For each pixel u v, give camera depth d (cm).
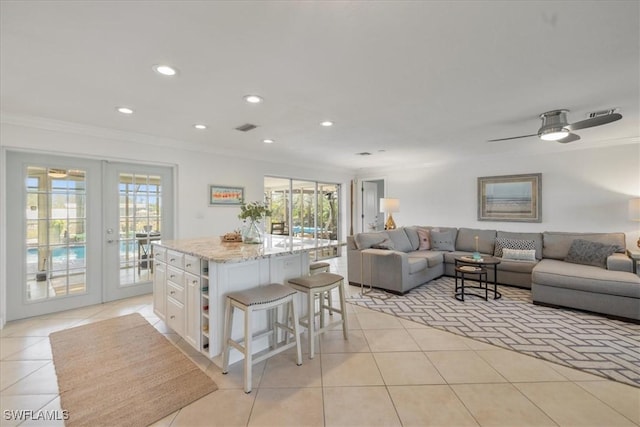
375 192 827
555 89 247
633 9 147
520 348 256
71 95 255
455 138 419
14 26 158
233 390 199
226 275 231
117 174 390
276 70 212
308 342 249
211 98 264
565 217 484
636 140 422
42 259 337
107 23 157
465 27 162
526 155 520
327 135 401
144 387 202
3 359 239
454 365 230
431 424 167
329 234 748
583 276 333
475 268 394
